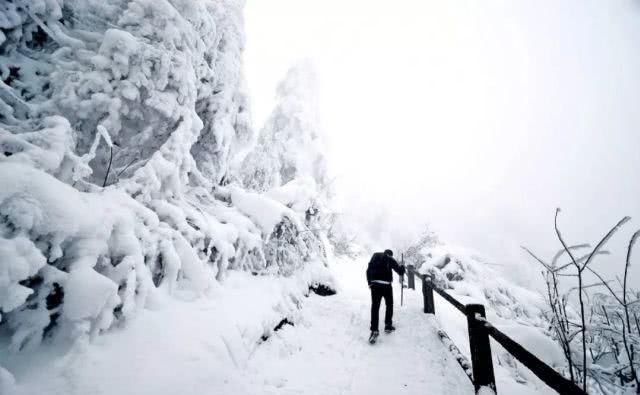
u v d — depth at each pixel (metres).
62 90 3.35
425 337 4.69
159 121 3.98
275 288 4.92
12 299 1.74
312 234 7.63
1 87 2.99
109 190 3.11
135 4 3.85
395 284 9.74
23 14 3.43
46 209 2.09
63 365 2.03
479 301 7.84
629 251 2.49
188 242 3.60
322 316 5.55
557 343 4.32
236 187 6.05
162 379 2.30
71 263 2.28
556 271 3.01
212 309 3.36
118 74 3.48
